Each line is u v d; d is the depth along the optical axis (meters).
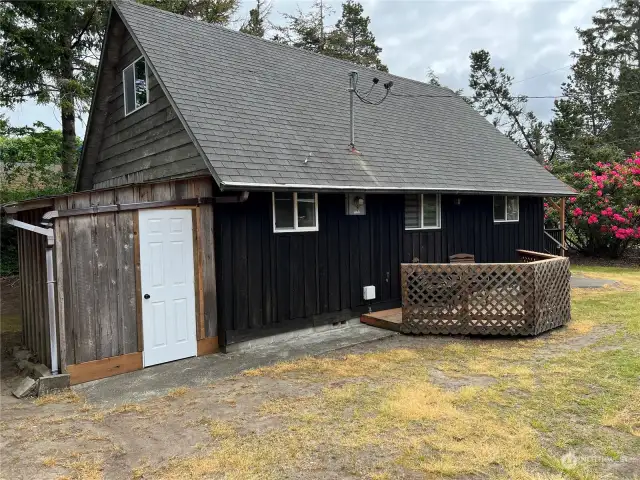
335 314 7.71
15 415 4.36
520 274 6.59
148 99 8.50
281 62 10.34
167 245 5.94
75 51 14.45
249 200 6.61
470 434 3.68
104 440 3.80
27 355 6.00
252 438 3.73
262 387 4.93
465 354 5.96
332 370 5.45
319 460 3.36
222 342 6.36
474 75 30.89
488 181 10.31
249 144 6.88
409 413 4.09
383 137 9.77
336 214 7.75
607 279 12.01
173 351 5.97
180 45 8.45
